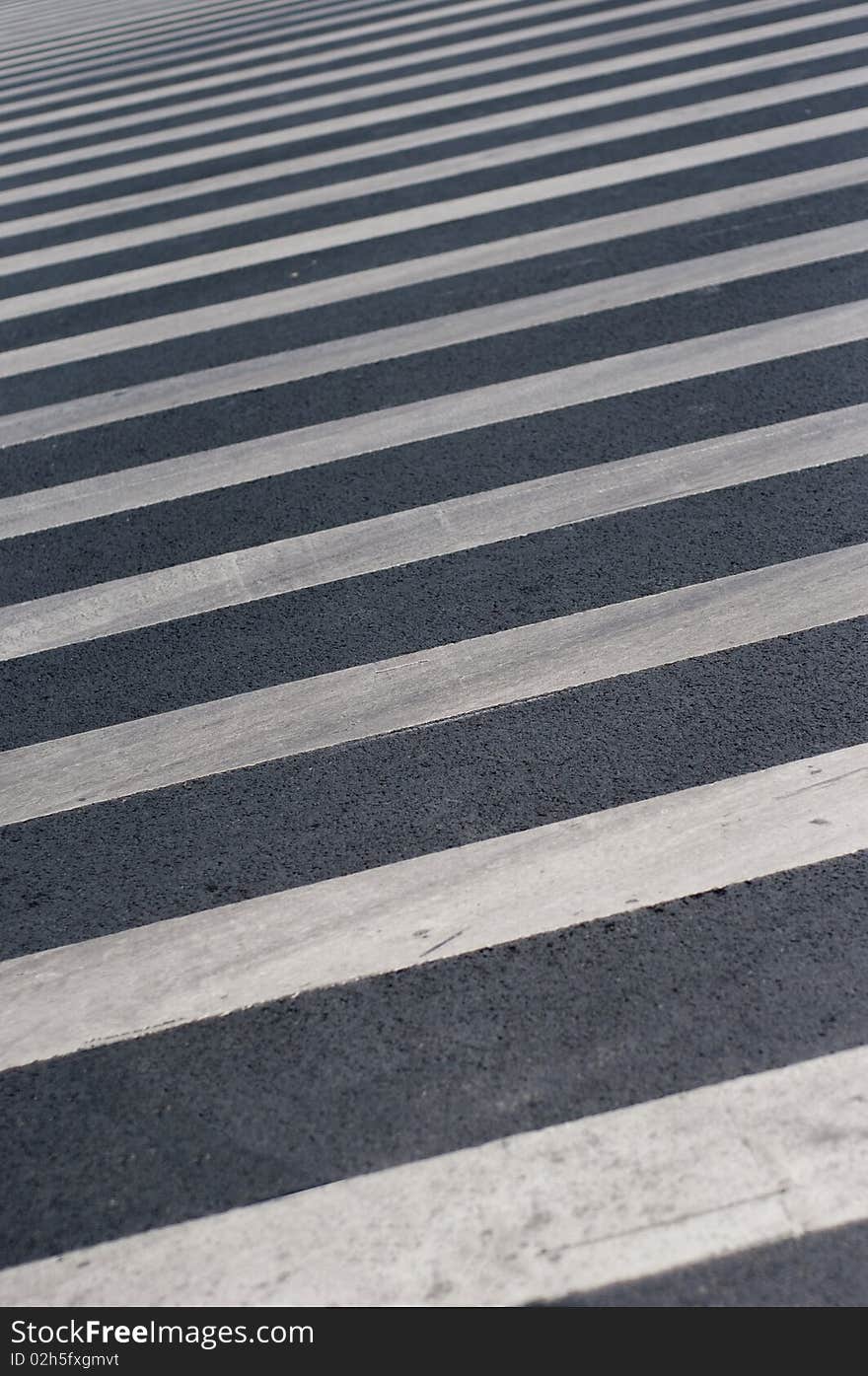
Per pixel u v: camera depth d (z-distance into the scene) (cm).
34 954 321
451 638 416
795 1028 273
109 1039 294
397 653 413
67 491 546
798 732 356
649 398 543
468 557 457
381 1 1321
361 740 377
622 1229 239
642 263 662
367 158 882
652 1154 251
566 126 875
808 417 511
